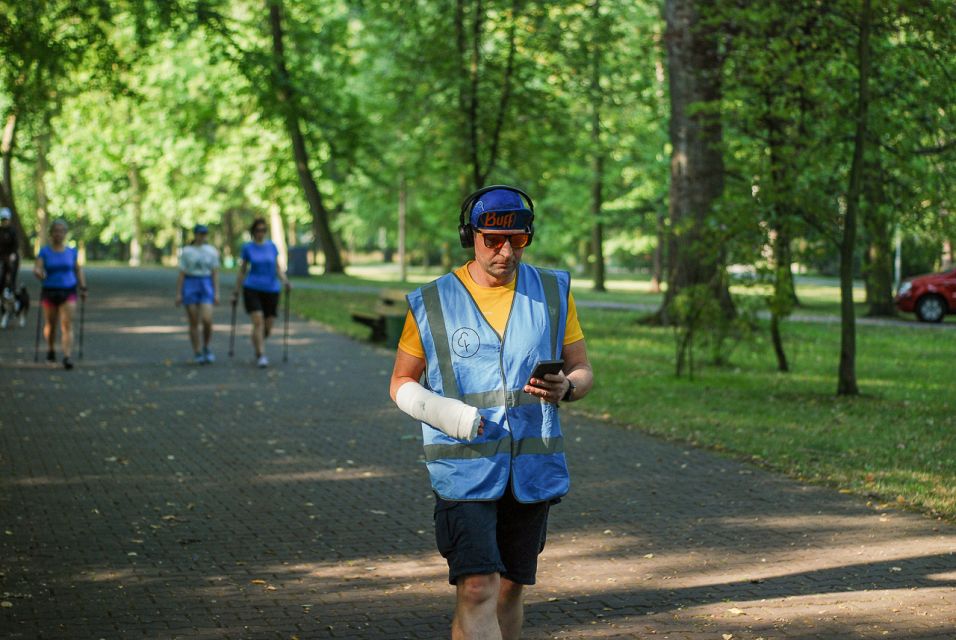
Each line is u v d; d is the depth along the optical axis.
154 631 5.26
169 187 48.75
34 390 13.10
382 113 36.88
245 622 5.41
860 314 28.95
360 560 6.50
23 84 24.61
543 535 4.24
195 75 39.31
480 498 4.00
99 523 7.29
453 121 25.12
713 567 6.39
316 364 16.09
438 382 4.12
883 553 6.67
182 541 6.88
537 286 4.23
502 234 4.09
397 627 5.36
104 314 23.42
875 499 8.12
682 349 15.12
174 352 17.22
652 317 22.75
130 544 6.80
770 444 10.19
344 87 37.56
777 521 7.46
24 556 6.50
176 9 25.53
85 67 25.23
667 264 22.52
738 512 7.72
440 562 6.46
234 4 35.97
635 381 14.68
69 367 15.01
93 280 34.50
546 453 4.12
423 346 4.16
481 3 23.77
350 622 5.43
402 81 26.12
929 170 12.94
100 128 43.09
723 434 10.69
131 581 6.05
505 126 25.02
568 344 4.29
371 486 8.48
